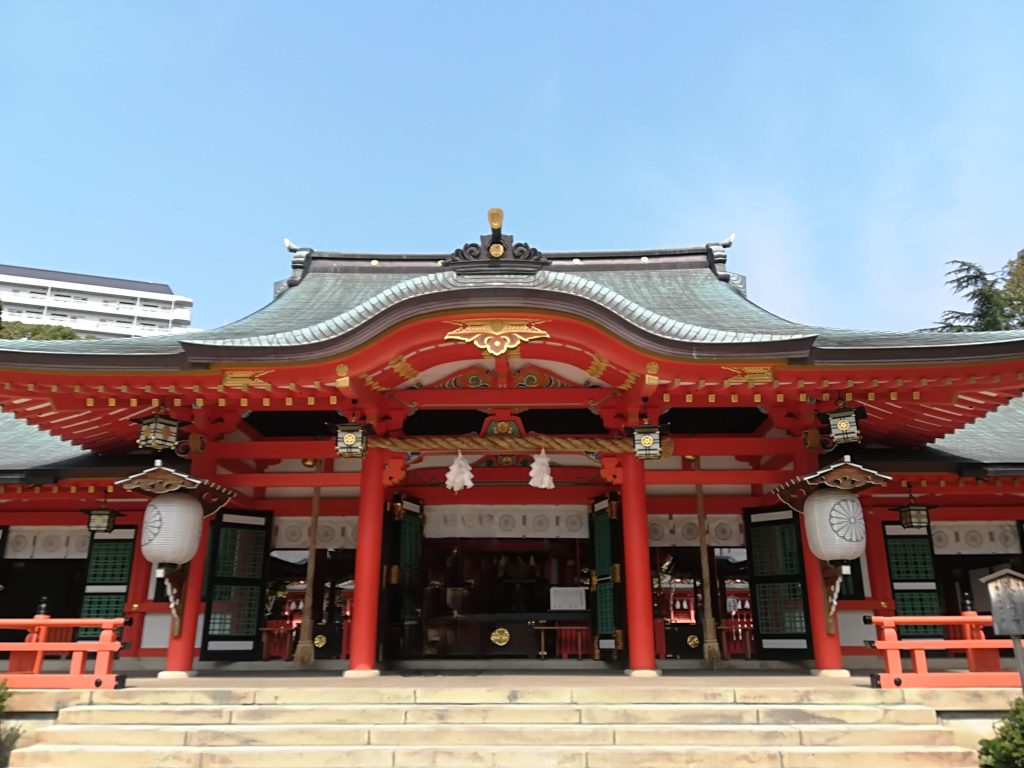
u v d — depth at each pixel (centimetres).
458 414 1455
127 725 800
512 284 1081
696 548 1417
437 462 1434
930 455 1287
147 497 1382
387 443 1181
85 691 848
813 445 1163
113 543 1399
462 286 1078
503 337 1048
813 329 1222
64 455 1366
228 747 757
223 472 1279
